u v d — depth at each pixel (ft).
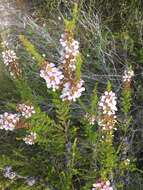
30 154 1.00
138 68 1.12
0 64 1.18
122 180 0.91
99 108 0.78
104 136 0.82
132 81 1.10
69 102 0.80
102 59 1.12
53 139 0.85
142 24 1.20
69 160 0.85
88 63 1.13
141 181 0.95
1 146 1.05
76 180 0.90
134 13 1.25
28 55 1.19
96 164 0.86
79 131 1.01
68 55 0.74
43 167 0.94
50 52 1.19
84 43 1.20
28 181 0.93
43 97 1.07
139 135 1.01
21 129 1.00
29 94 0.90
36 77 1.12
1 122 0.81
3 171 0.95
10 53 0.91
